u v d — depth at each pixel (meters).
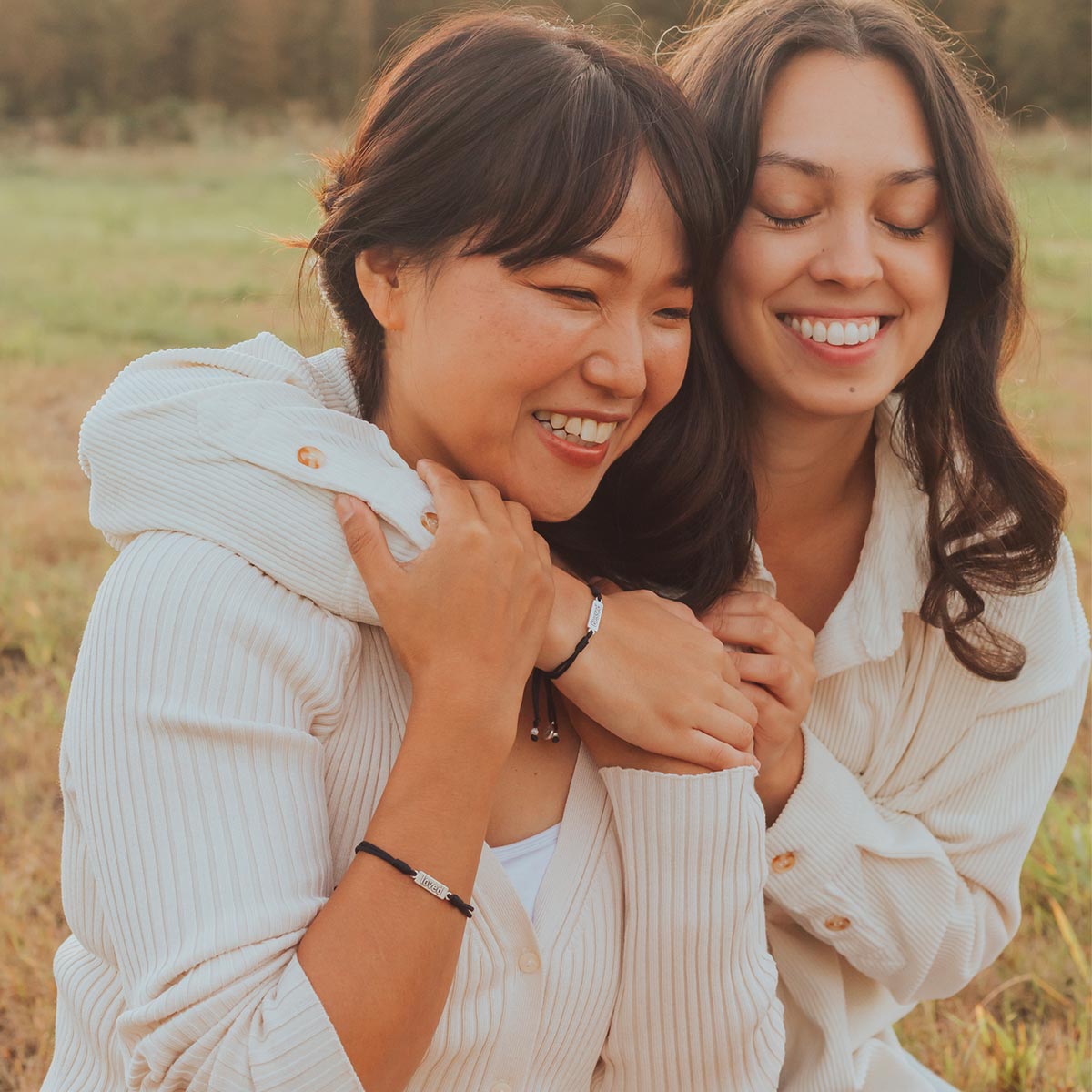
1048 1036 3.03
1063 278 12.63
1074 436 7.41
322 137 32.53
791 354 1.85
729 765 1.62
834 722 2.05
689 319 1.73
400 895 1.36
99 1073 1.58
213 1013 1.32
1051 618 2.07
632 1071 1.68
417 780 1.40
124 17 38.66
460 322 1.50
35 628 4.60
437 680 1.42
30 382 8.30
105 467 1.51
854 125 1.74
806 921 1.98
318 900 1.40
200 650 1.40
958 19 30.30
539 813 1.65
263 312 10.74
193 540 1.47
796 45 1.75
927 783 2.09
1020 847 2.06
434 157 1.48
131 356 9.18
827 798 1.91
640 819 1.61
